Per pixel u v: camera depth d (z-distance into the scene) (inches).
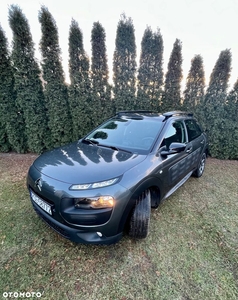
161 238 83.4
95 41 190.5
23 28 176.9
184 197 124.1
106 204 60.3
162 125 100.3
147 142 91.6
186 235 86.3
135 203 69.0
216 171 179.9
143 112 133.5
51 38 181.8
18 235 81.9
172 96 210.1
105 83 203.2
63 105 204.1
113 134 106.1
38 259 69.7
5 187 130.4
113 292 58.5
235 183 151.6
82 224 60.6
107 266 67.7
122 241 80.0
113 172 67.2
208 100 206.8
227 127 213.2
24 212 99.3
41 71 193.5
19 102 196.7
